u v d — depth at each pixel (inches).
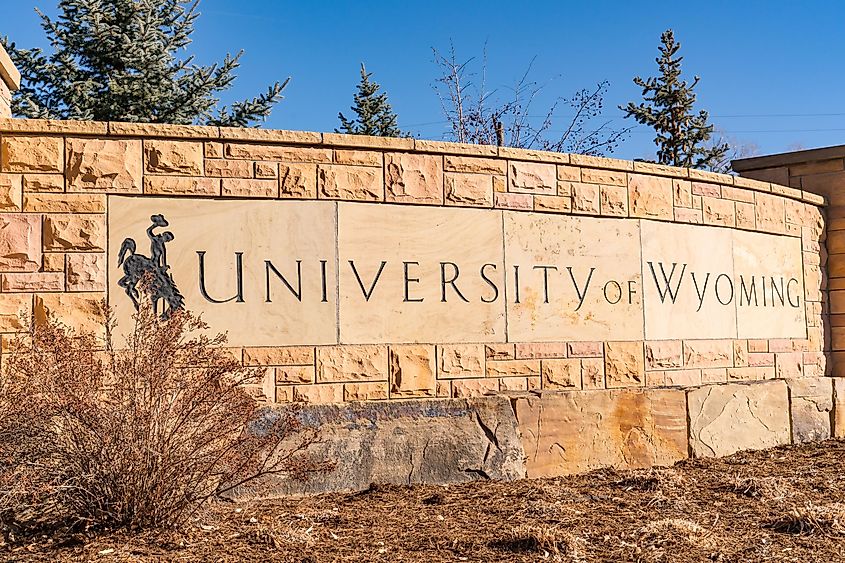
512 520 265.6
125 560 221.8
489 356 354.3
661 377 392.5
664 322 396.2
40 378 243.8
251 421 290.5
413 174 346.9
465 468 324.5
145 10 658.8
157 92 637.3
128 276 311.7
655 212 396.8
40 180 308.8
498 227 359.6
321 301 331.3
